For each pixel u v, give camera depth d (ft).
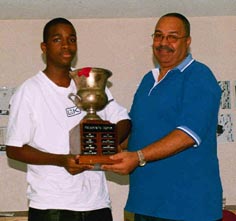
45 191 6.88
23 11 10.89
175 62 7.30
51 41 7.09
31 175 7.05
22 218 10.34
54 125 6.97
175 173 6.98
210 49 11.55
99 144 6.68
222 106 11.43
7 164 11.28
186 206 6.91
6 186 11.25
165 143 6.64
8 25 11.49
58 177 6.89
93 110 7.03
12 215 10.54
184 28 7.29
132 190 7.38
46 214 6.82
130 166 6.64
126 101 11.49
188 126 6.67
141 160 6.64
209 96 6.86
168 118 7.07
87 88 6.98
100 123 6.73
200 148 7.02
